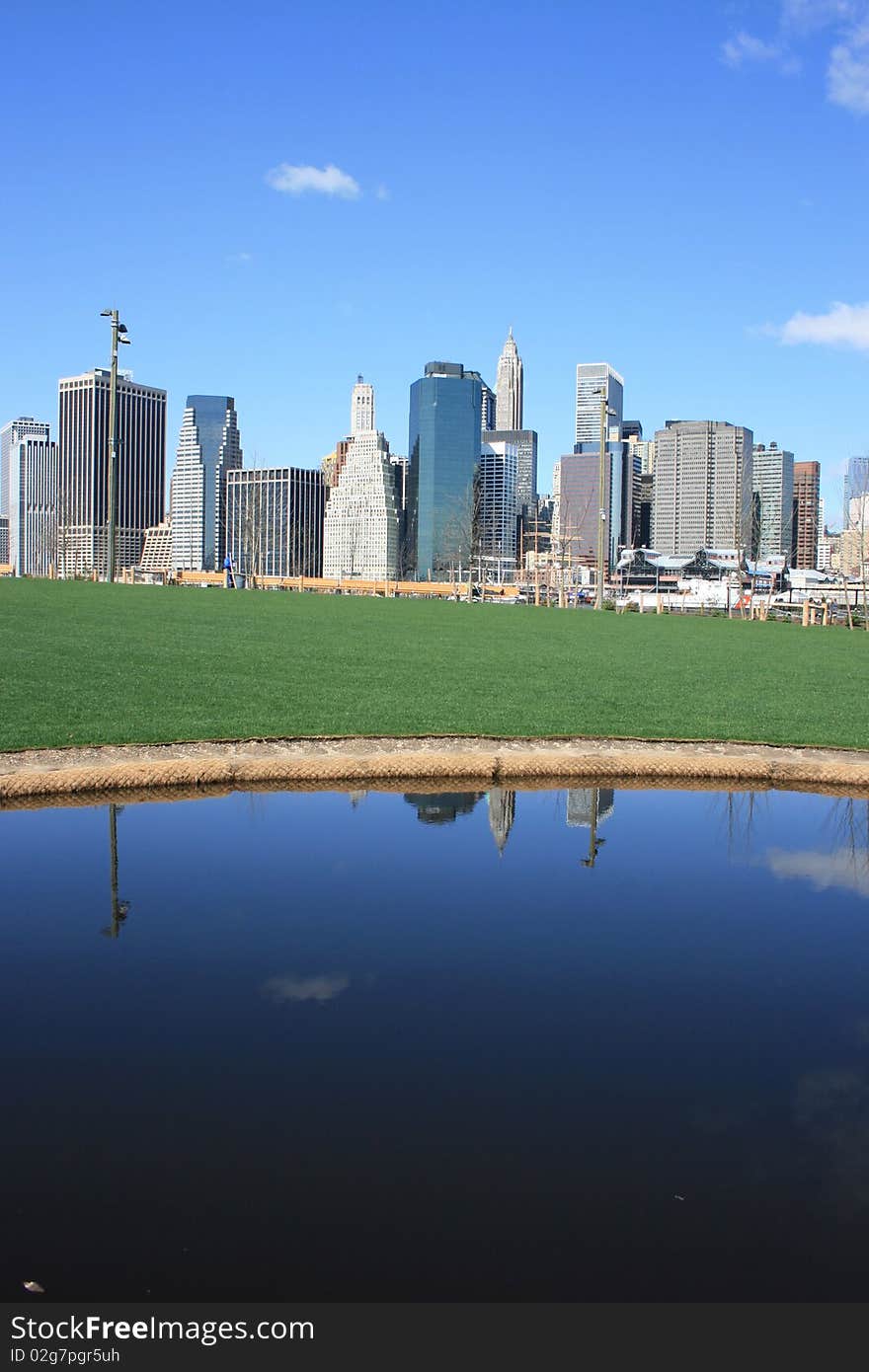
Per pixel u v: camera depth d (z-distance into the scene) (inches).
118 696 540.1
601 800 395.5
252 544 4854.8
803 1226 136.3
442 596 2721.5
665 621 1440.7
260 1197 140.3
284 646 820.6
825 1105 166.6
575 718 531.8
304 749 432.5
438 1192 141.8
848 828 356.8
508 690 625.6
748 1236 134.0
